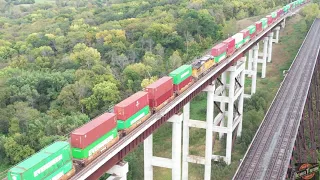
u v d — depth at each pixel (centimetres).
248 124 12550
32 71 14775
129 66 14812
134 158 10775
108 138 5978
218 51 10206
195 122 9788
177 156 8238
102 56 16612
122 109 6316
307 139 12056
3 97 12888
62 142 5306
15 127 11712
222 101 10988
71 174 5297
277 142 10150
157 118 7219
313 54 17838
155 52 17238
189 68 8719
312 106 13950
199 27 19638
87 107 12756
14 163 11131
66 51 17462
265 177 8569
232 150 11631
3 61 16162
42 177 4738
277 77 17750
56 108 12781
